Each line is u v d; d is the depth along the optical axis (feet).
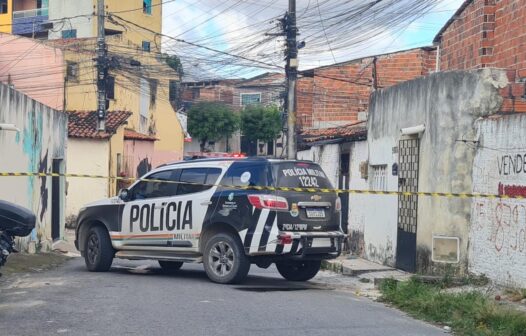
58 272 41.75
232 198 36.09
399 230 45.80
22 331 22.91
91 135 91.40
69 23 150.30
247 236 35.12
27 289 32.53
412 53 92.63
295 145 71.61
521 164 33.37
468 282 36.58
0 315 25.61
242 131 152.15
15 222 29.81
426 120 42.06
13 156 47.70
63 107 110.01
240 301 30.01
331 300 32.01
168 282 36.73
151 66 132.16
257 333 23.45
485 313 26.91
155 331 23.26
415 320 27.81
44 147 57.16
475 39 45.34
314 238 35.58
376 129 51.26
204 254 36.99
